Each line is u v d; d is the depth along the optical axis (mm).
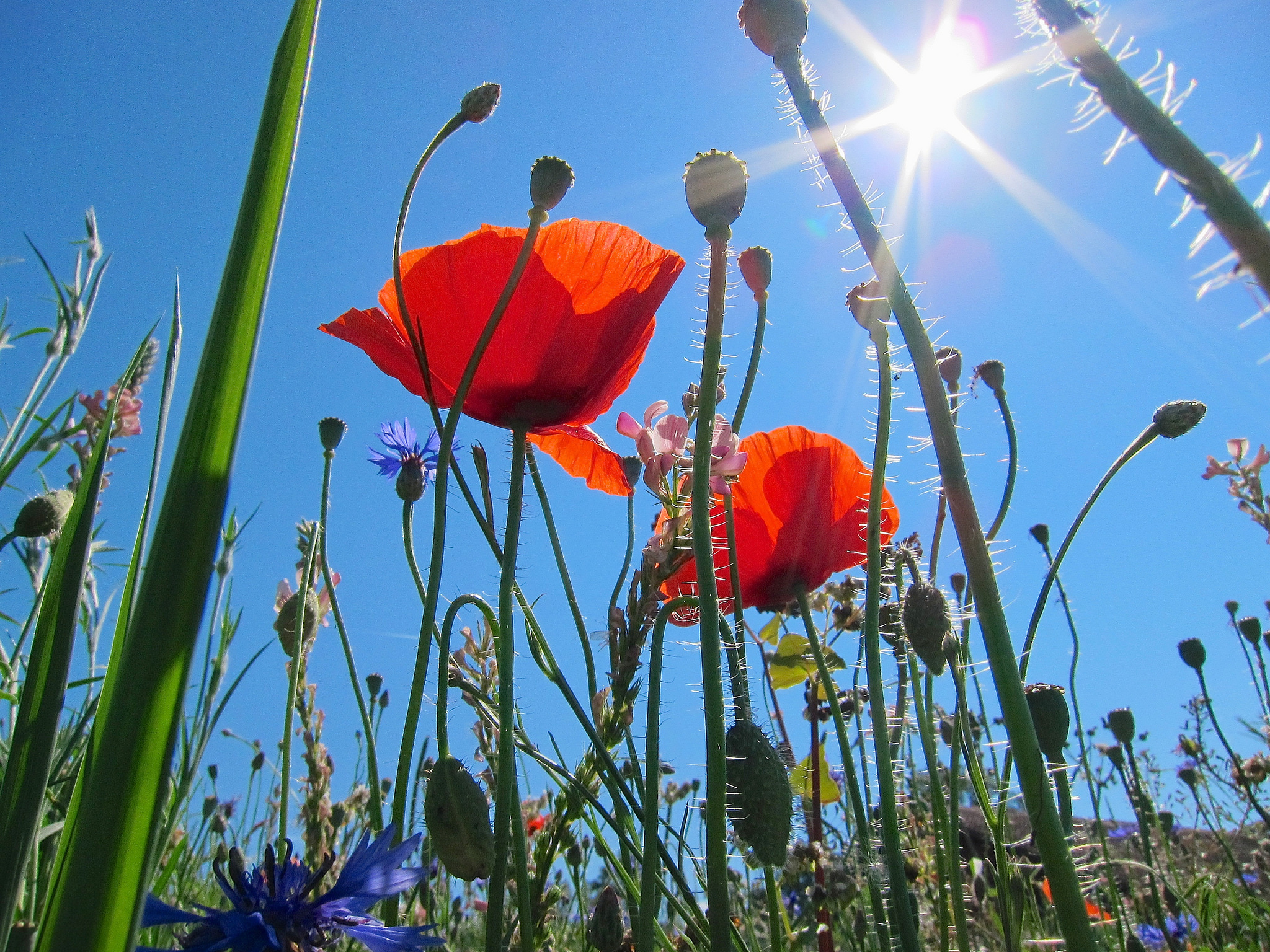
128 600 123
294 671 227
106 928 73
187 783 253
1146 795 438
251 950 148
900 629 219
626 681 193
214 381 83
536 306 197
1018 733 115
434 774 155
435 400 203
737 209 148
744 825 172
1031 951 245
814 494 254
